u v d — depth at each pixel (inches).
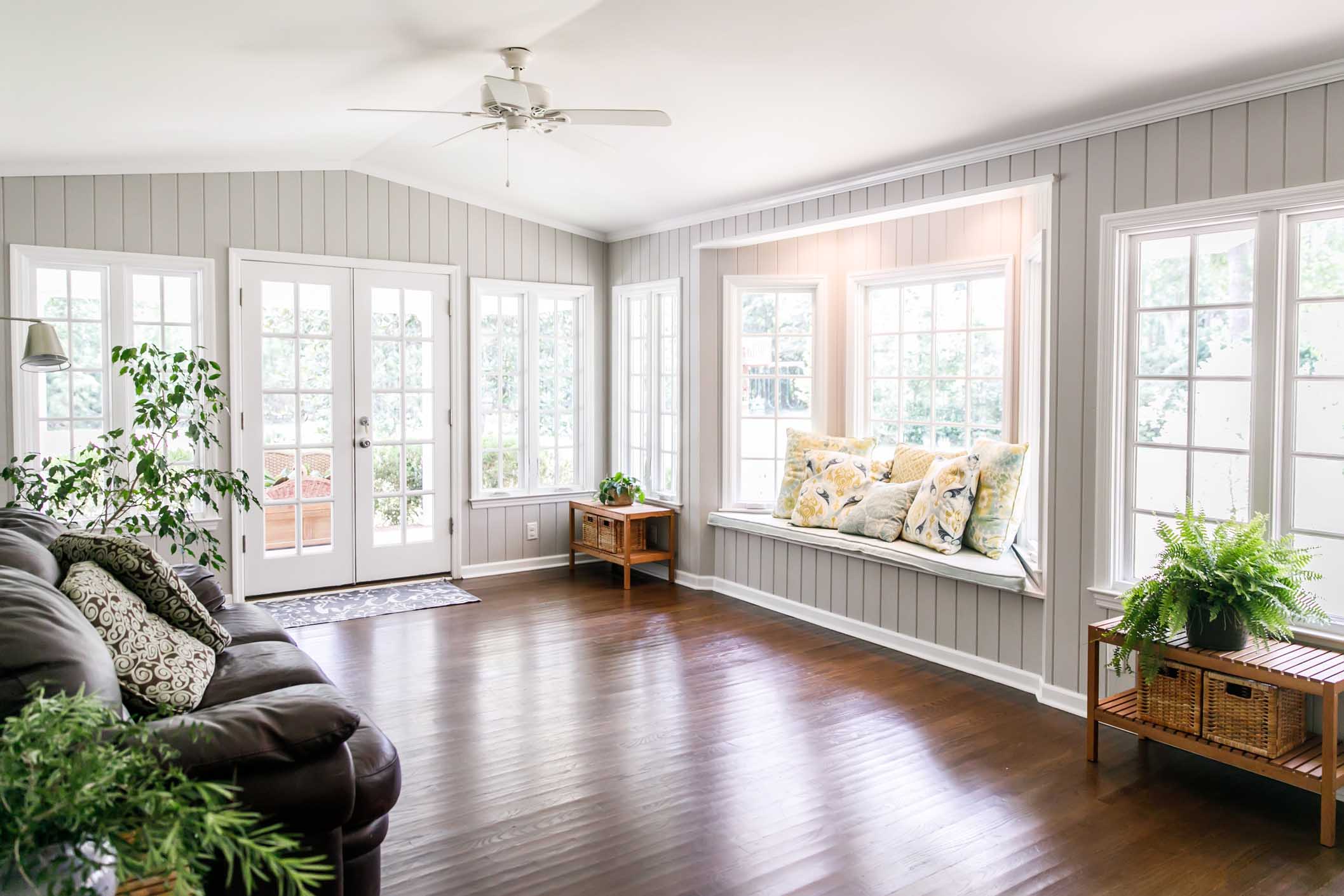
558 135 171.2
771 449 225.3
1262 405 121.3
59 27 109.3
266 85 145.0
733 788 115.9
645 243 246.1
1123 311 137.4
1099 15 107.0
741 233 213.2
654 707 145.0
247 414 206.7
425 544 234.8
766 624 197.0
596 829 104.9
